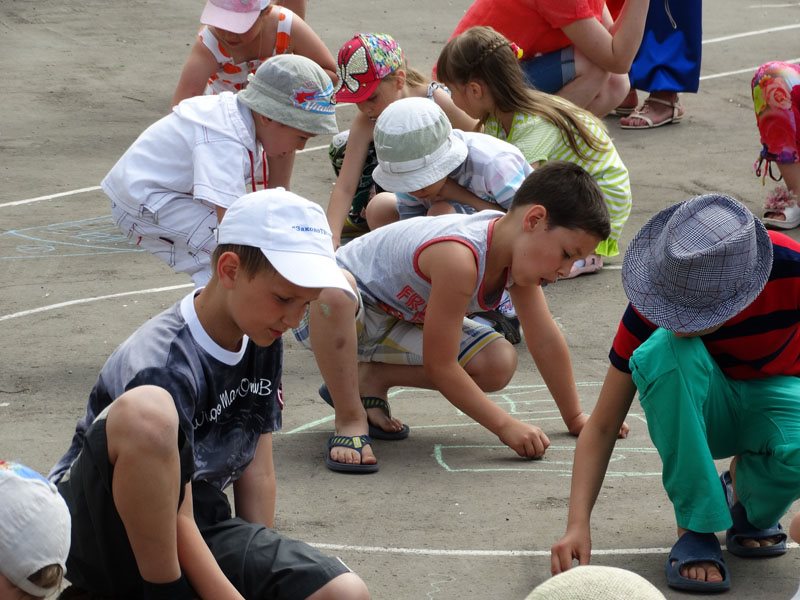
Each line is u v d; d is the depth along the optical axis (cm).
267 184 580
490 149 555
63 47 1289
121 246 762
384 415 491
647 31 1005
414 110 532
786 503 373
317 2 1512
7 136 1002
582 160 656
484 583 369
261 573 319
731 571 377
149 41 1327
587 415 499
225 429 334
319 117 516
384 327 485
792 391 374
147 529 291
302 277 303
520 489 436
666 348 357
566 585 195
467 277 435
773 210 784
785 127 759
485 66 618
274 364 344
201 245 530
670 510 419
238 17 642
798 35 1375
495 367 485
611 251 711
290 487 440
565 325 629
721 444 384
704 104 1101
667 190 860
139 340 317
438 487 439
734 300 346
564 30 772
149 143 529
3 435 482
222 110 521
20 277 703
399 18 1443
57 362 573
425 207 607
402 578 371
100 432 290
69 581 340
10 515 262
